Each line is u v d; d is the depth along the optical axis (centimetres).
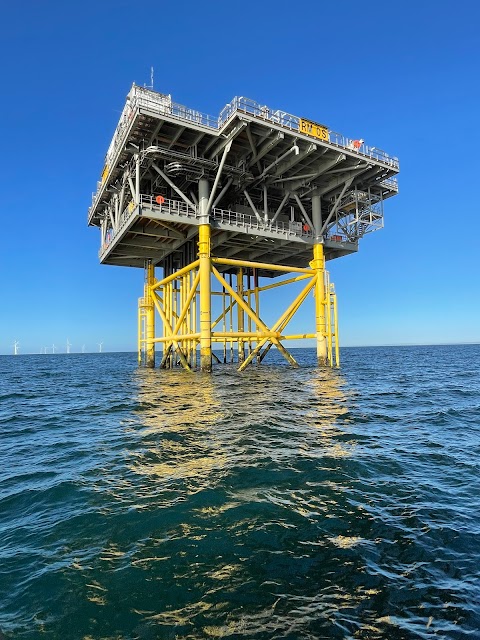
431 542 535
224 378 2984
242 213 3316
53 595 434
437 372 3734
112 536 565
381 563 484
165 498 696
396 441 1091
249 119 2550
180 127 2625
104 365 6888
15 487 788
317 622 384
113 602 420
